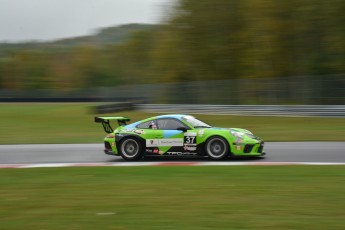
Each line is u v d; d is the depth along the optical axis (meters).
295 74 65.38
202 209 12.03
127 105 62.62
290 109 46.84
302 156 23.22
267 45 65.56
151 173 18.28
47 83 180.62
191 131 22.17
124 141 22.88
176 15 75.75
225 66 71.88
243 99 53.81
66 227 10.68
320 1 61.12
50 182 16.83
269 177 16.67
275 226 10.32
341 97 46.78
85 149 28.67
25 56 182.50
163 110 57.12
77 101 106.31
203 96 57.28
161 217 11.32
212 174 17.62
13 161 24.69
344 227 10.16
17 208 12.72
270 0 64.44
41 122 52.38
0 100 110.38
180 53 76.50
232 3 70.69
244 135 22.05
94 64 179.25
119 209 12.26
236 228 10.25
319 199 12.81
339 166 19.36
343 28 59.50
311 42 63.72
